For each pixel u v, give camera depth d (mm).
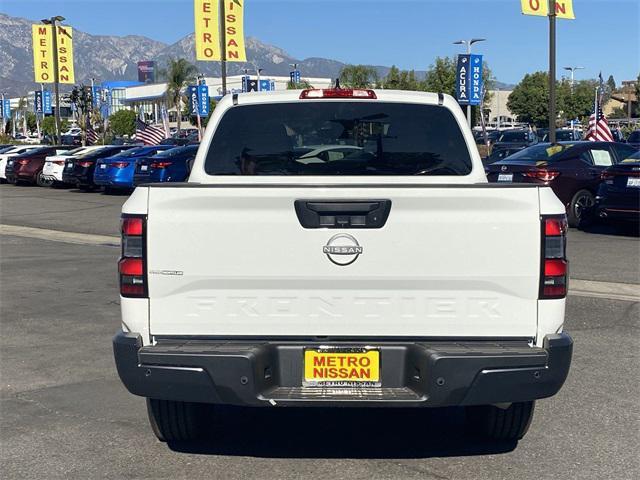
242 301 4230
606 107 80375
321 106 5480
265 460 4828
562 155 15742
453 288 4188
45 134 88438
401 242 4156
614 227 15977
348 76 55750
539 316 4191
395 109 5488
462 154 5461
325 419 5613
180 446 5062
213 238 4184
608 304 9125
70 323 8461
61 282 10914
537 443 5070
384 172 5480
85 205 23406
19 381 6438
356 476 4562
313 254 4172
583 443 5055
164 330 4250
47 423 5480
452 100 5543
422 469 4668
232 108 5500
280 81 86500
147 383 4180
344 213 4160
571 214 15625
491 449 4988
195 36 30656
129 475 4594
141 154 26953
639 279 10578
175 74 72000
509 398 4133
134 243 4230
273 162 5480
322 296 4215
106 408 5793
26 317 8734
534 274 4160
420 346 4164
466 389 4082
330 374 4219
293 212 4160
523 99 71375
